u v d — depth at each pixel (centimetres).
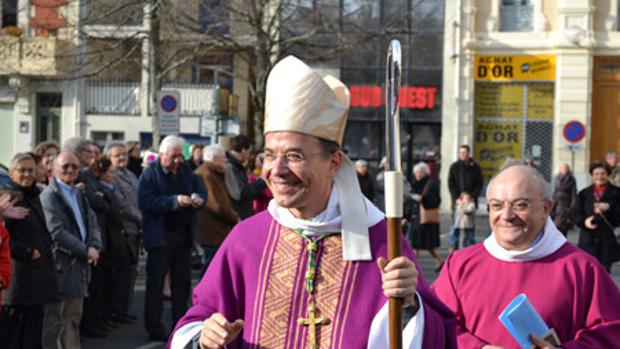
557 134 2681
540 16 2691
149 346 893
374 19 2648
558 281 420
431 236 1440
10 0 3008
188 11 2038
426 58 2747
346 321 314
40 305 712
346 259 319
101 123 3070
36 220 707
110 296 974
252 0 1939
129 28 2081
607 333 404
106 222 927
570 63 2666
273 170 312
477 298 429
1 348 700
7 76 3039
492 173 2728
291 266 323
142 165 1376
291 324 318
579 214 1098
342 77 2777
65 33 2562
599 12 2681
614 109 2694
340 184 326
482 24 2723
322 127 311
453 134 2734
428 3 2728
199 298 338
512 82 2716
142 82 3023
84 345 894
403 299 300
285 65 315
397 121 300
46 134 3109
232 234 340
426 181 1474
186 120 2980
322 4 2088
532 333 387
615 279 1399
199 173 1020
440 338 320
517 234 424
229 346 326
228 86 3042
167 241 908
